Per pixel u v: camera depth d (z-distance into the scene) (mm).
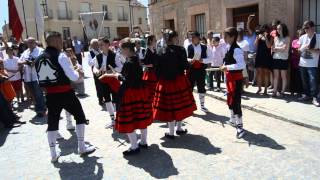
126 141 5832
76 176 4609
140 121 5113
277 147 5074
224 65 5637
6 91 8133
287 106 6973
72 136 6297
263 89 8672
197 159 4855
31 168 4988
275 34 7652
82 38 40281
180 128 5941
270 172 4316
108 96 6508
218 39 8969
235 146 5230
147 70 6633
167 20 14859
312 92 6961
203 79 7293
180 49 5570
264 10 9039
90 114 7793
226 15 10609
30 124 7375
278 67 7660
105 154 5297
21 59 9070
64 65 4848
